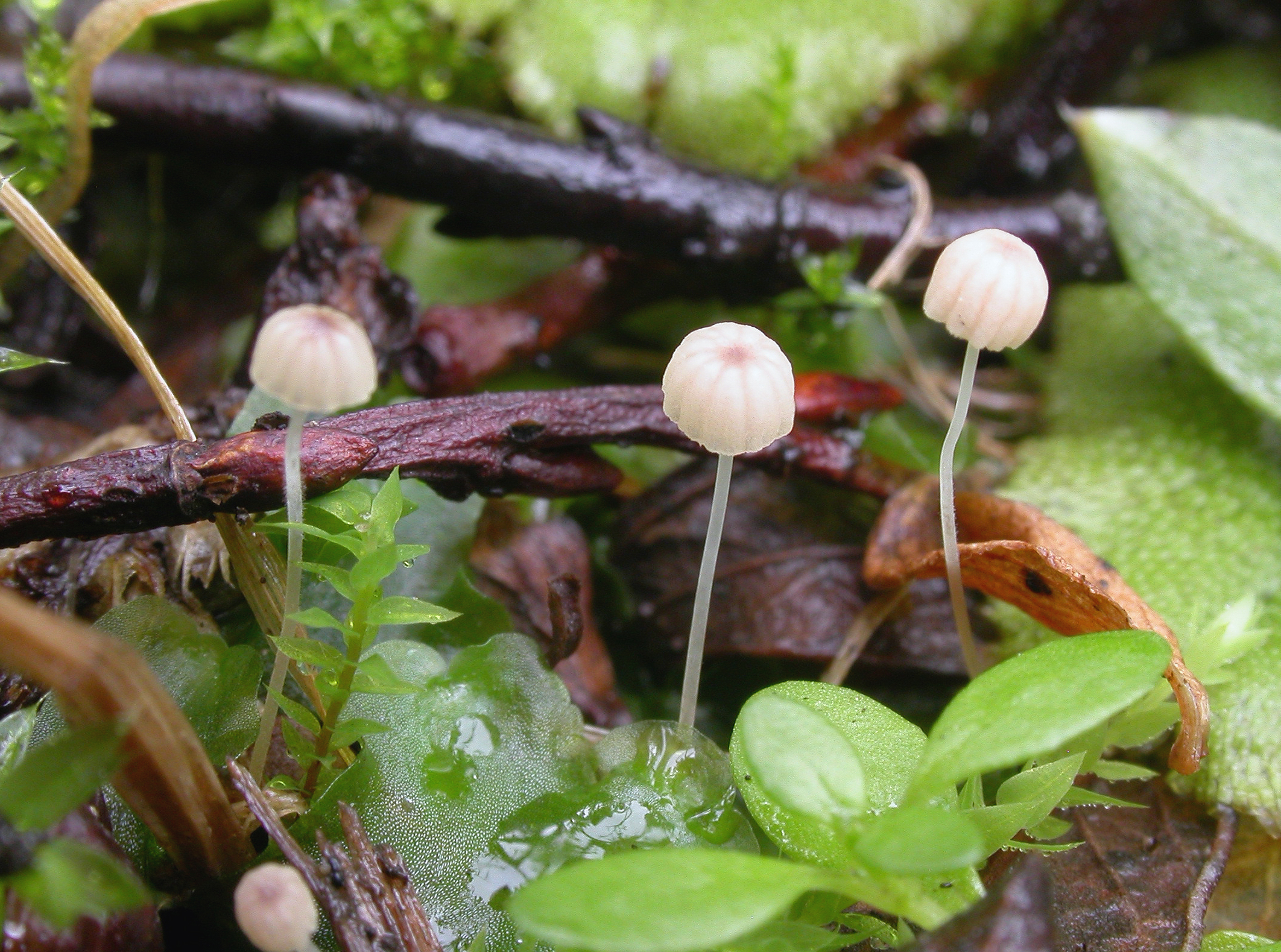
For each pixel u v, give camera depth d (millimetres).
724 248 104
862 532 98
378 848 75
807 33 123
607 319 112
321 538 84
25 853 67
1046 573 82
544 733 80
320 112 100
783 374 74
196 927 76
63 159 95
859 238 105
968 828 65
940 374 116
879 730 78
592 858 77
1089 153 106
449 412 84
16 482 75
